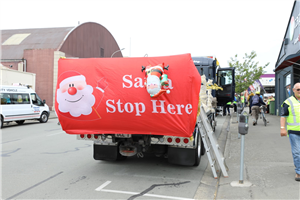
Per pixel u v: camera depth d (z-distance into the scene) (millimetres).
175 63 4523
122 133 5000
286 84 15422
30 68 28312
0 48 30328
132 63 4770
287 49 13445
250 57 21266
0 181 5168
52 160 6840
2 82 20984
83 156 7285
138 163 6508
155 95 4414
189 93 4477
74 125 5184
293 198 3953
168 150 5621
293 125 4664
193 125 4574
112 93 4812
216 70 11555
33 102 16391
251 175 5098
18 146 8812
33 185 4934
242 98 24984
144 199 4234
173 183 5000
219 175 5422
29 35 32906
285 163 5805
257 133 10047
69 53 30500
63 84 5066
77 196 4383
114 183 5020
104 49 39812
